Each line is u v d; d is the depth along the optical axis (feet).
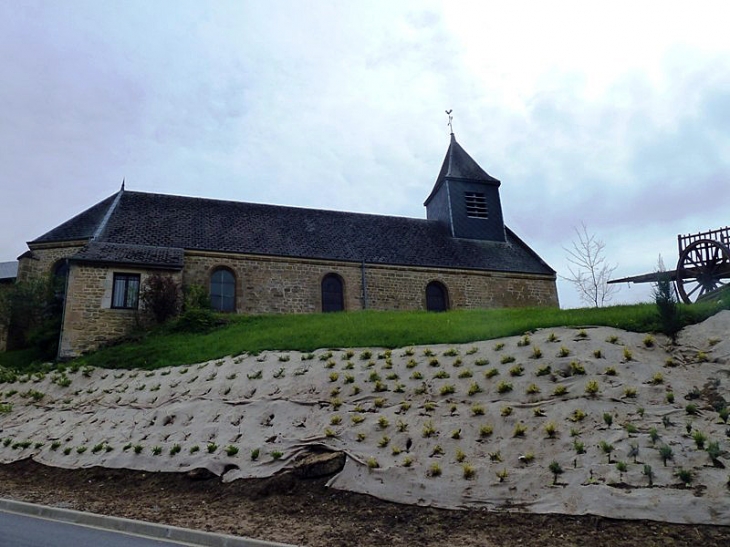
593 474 27.89
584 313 51.62
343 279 92.22
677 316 41.32
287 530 27.48
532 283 102.53
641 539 23.65
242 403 43.93
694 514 24.34
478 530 26.25
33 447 44.88
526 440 31.96
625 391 33.88
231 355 55.06
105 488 36.35
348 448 34.86
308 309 88.84
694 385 33.83
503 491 28.55
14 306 76.33
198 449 38.65
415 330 54.70
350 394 41.98
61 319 72.38
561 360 38.78
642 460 27.96
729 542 22.71
